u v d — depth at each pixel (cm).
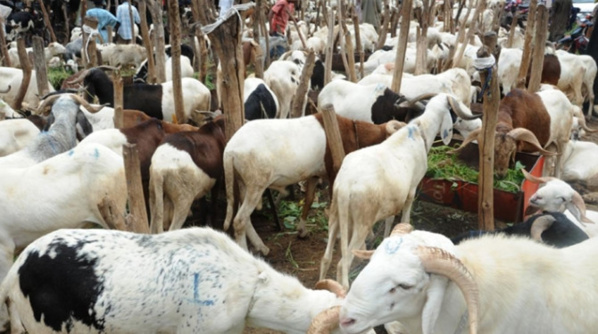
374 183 541
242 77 673
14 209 504
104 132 648
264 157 613
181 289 371
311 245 701
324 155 646
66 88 950
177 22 771
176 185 612
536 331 337
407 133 600
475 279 323
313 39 1628
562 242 485
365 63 1412
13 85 1090
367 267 314
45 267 375
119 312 368
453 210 738
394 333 464
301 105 879
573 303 333
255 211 779
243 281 380
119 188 531
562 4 1869
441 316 331
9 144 693
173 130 710
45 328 381
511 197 677
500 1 2152
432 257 304
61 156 527
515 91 835
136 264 376
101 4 1861
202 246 385
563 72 1226
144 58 1502
